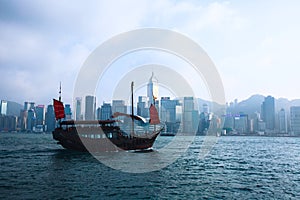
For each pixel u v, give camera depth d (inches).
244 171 1520.7
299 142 6264.8
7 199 855.1
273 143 5561.0
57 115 2583.7
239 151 3161.9
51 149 2755.9
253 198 921.5
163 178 1240.2
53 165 1624.0
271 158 2367.1
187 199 895.1
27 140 4852.4
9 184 1071.0
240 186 1103.0
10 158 1980.8
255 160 2160.4
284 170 1600.6
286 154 2844.5
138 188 1030.4
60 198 876.0
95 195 920.3
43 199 861.2
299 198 930.1
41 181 1135.0
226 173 1428.4
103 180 1168.8
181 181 1179.3
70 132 2343.8
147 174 1338.6
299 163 1990.7
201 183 1146.7
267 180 1246.9
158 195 938.1
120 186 1057.5
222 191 1010.7
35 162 1760.6
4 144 3602.4
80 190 983.0
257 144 5022.1
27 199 856.9
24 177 1224.2
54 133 2486.5
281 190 1045.8
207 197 924.0
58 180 1159.0
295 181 1232.2
